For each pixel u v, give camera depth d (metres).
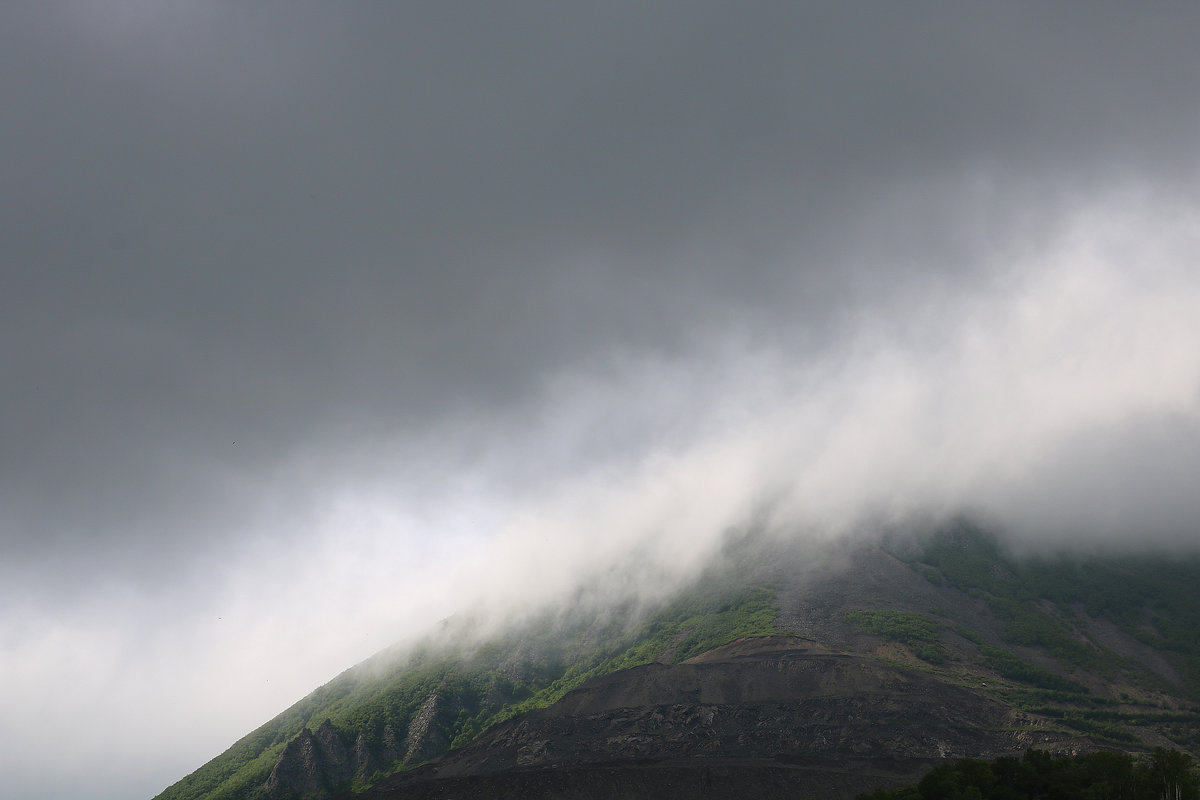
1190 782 159.00
